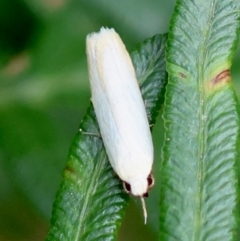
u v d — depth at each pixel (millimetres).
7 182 108
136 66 92
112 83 91
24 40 112
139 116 91
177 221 87
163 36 93
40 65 111
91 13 111
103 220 89
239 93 108
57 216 89
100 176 90
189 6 90
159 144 106
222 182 88
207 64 90
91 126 92
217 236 87
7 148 109
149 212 106
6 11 110
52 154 109
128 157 89
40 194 107
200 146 89
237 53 109
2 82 111
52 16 111
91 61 93
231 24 90
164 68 92
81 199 90
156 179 106
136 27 111
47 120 110
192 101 89
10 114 110
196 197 88
